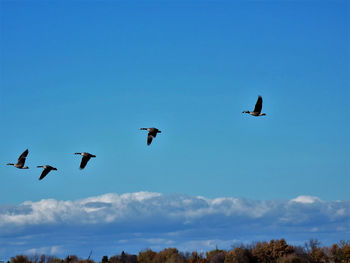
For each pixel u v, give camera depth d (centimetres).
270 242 13438
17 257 13612
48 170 5003
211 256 14300
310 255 12962
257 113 5466
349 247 12412
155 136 5425
